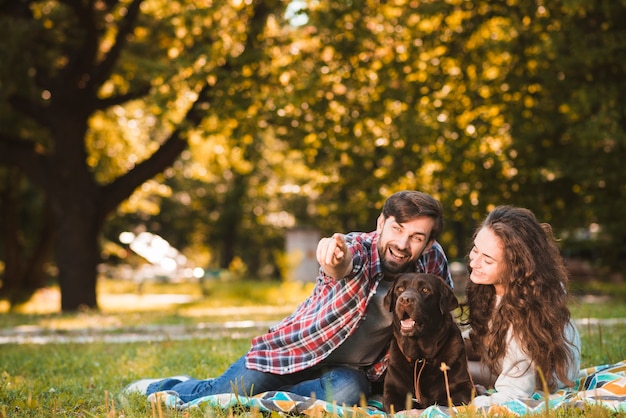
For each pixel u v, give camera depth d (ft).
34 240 108.99
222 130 62.59
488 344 17.12
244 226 155.33
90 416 16.25
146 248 115.03
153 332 40.42
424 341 16.12
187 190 144.77
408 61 60.34
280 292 79.41
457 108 61.41
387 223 16.35
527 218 17.24
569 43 57.77
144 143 89.45
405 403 16.55
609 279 96.78
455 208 60.75
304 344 16.96
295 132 61.72
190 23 60.44
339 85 62.08
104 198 68.39
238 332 38.40
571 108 57.41
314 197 118.93
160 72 58.75
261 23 62.80
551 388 17.12
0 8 63.62
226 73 59.93
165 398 17.43
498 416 14.03
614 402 15.16
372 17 61.77
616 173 58.70
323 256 15.55
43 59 67.31
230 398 16.16
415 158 60.64
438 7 58.08
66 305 67.26
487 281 17.11
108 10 66.69
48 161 67.87
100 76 66.49
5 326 46.85
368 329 17.10
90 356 28.25
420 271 17.51
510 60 61.46
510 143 61.31
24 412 16.78
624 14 57.31
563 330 16.85
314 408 14.92
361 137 62.39
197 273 112.27
